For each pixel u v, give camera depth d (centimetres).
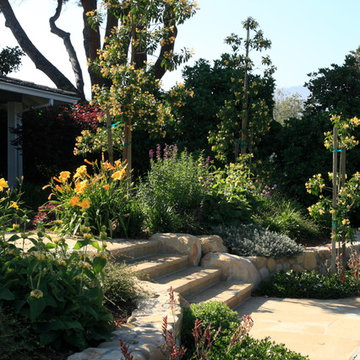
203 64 1423
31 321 305
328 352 442
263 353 380
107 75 890
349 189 750
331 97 1325
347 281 728
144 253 678
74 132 1152
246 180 972
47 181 1240
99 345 325
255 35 1224
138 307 427
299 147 1248
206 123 1355
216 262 709
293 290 695
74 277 346
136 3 869
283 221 945
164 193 833
